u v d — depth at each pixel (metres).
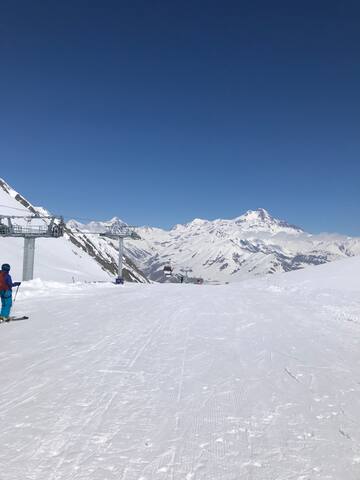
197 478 4.19
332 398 6.54
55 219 51.94
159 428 5.33
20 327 12.55
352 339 11.30
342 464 4.50
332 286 28.66
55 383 7.09
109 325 12.97
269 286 32.69
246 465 4.45
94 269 116.50
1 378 7.37
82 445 4.83
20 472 4.24
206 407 6.08
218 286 38.47
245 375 7.73
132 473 4.25
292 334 11.91
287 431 5.30
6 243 85.25
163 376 7.59
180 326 12.95
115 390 6.77
